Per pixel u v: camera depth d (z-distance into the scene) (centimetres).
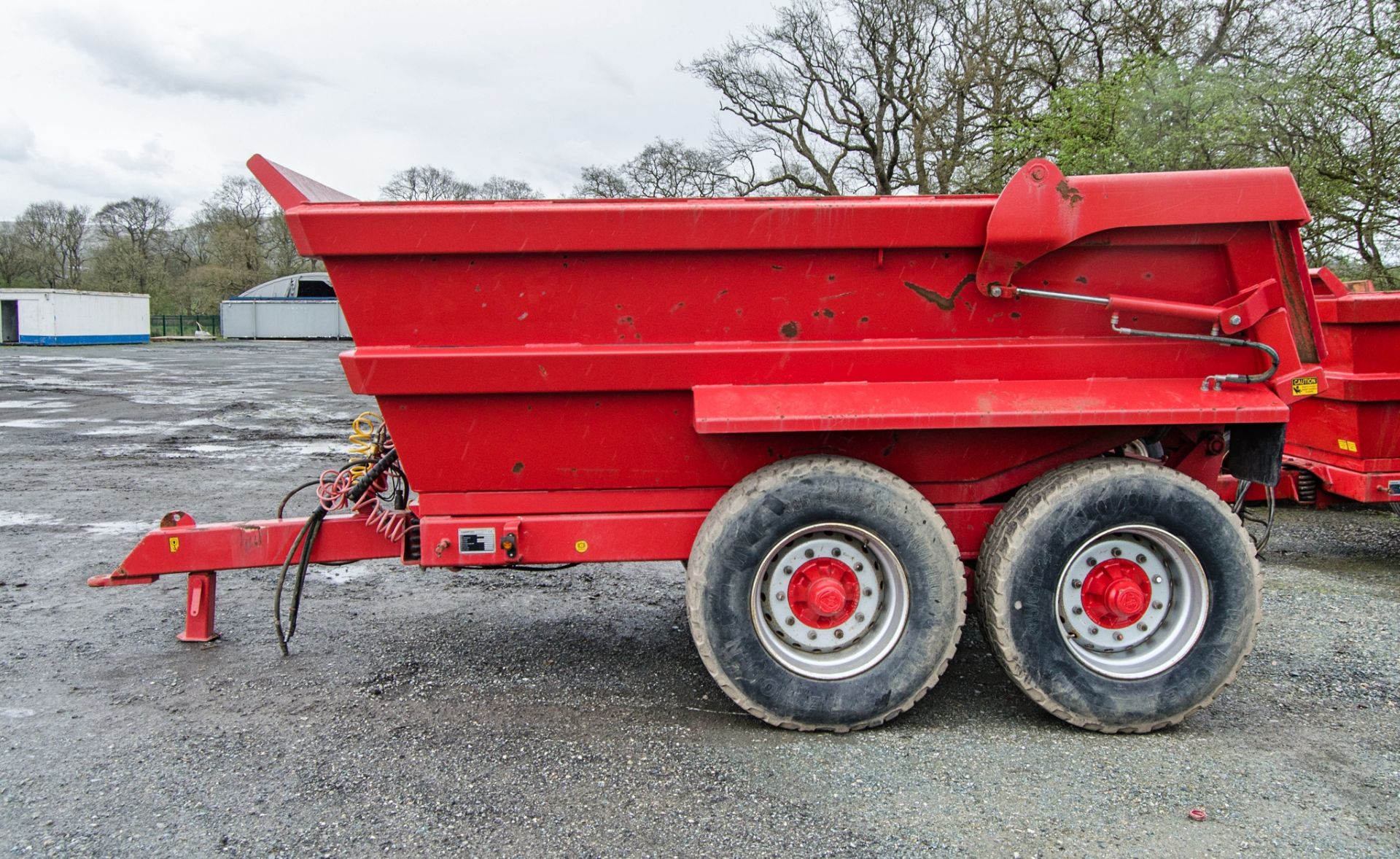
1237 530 330
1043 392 333
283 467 995
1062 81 2088
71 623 472
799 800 291
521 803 289
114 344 4975
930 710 363
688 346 334
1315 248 1256
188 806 287
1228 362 345
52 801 290
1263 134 1234
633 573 586
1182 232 331
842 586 335
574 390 334
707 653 326
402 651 434
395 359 326
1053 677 330
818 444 348
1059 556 327
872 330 339
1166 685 334
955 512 359
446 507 354
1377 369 547
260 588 540
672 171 3600
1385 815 282
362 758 321
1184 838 269
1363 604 502
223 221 6431
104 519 732
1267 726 348
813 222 324
